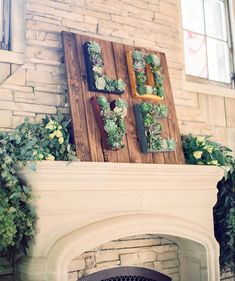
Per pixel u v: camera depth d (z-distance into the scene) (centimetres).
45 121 199
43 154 182
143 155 221
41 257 179
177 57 268
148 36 256
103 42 226
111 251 219
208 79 296
